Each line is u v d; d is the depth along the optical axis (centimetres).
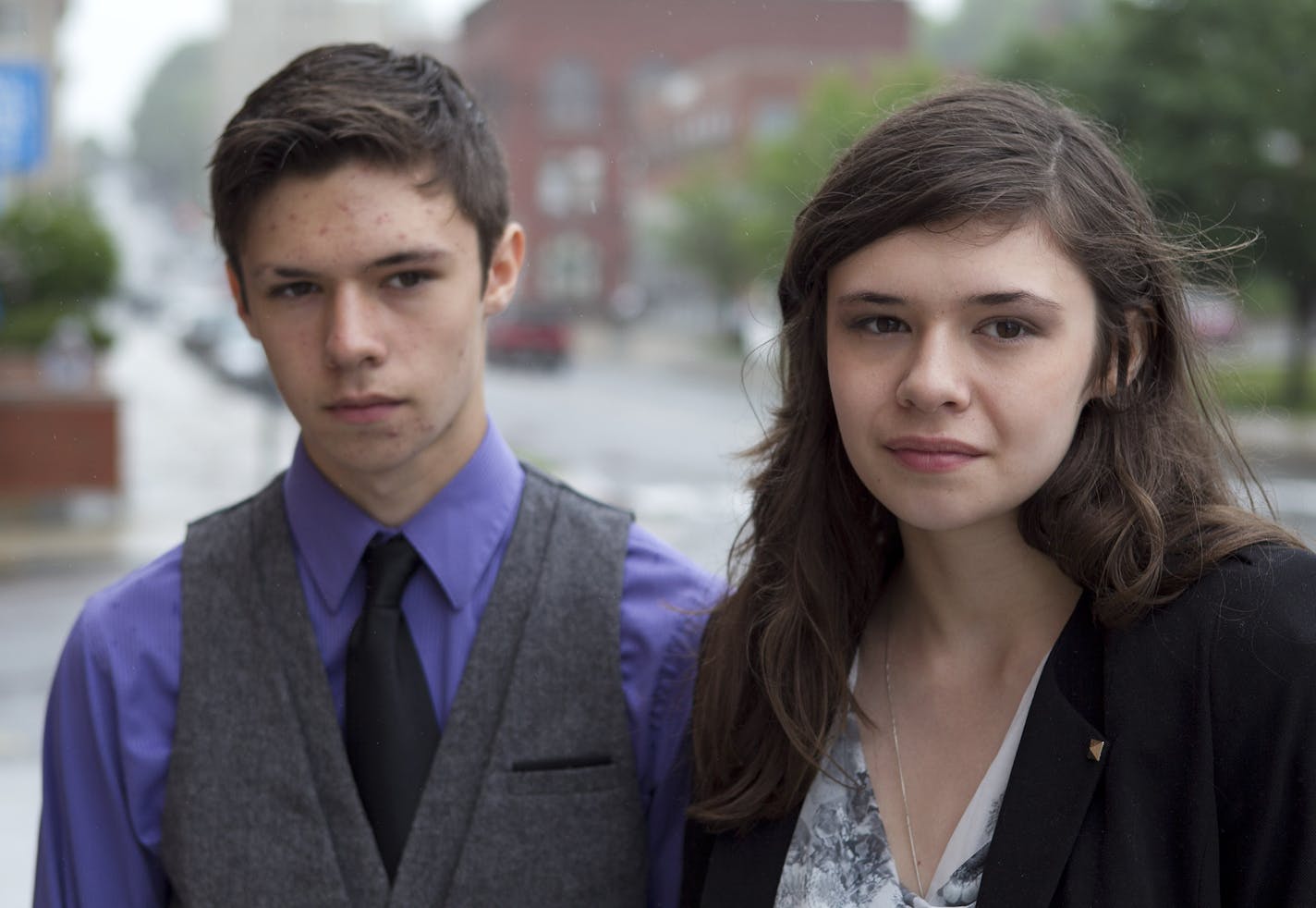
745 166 4059
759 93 4575
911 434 134
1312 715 125
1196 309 150
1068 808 133
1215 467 147
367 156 154
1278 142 2000
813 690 151
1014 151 132
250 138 155
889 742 149
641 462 1667
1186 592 134
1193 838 129
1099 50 2070
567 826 168
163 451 1755
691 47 5397
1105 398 139
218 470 1600
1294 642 126
